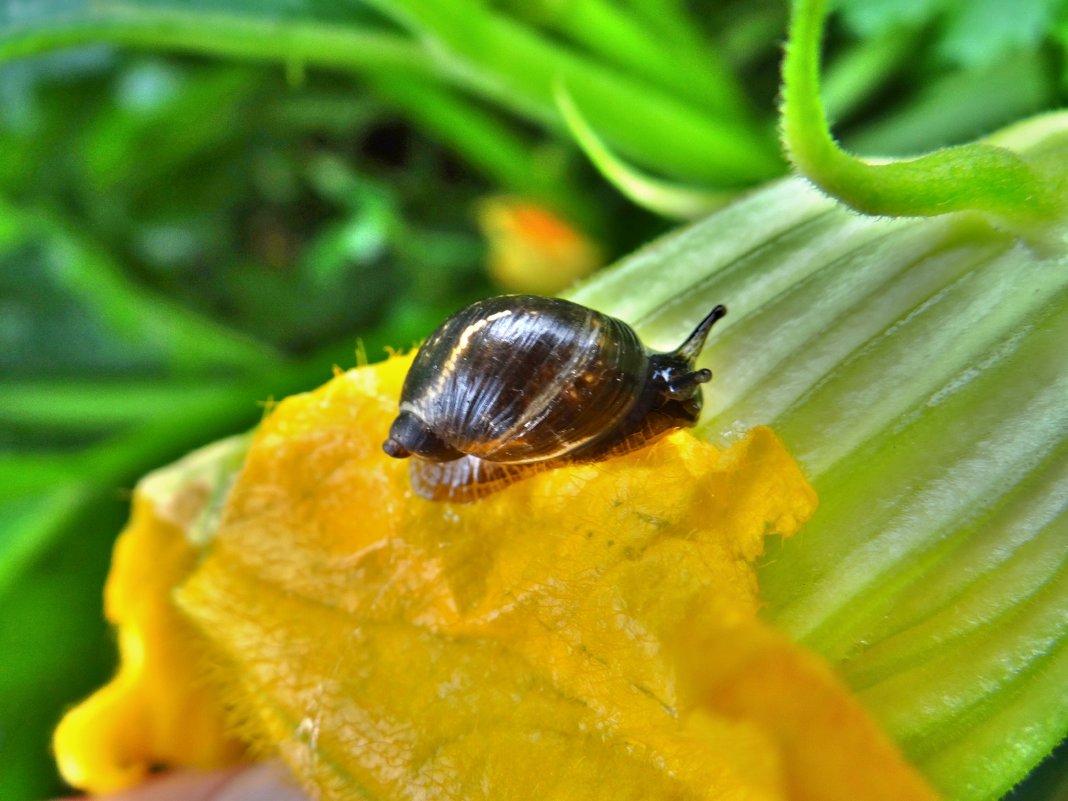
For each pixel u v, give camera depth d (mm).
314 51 155
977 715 85
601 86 148
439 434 90
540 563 85
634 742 83
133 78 195
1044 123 90
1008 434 86
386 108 203
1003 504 85
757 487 83
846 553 85
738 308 92
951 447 86
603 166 130
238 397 147
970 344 87
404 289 199
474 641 87
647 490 83
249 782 107
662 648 79
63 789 139
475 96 182
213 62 193
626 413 90
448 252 195
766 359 90
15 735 140
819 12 79
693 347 90
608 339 89
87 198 206
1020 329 87
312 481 92
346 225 202
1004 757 85
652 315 94
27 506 149
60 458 152
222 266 210
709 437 89
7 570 145
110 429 182
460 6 141
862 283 89
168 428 148
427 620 88
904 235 90
